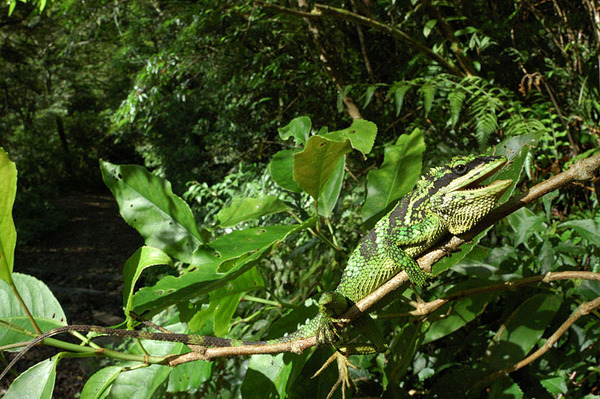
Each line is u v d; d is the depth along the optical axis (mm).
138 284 10828
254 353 1689
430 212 1812
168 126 11438
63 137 26094
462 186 1723
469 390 2332
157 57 6750
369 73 5633
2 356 1825
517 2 3824
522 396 2283
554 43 3945
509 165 1973
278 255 3770
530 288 2582
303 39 5973
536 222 2424
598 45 3193
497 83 4152
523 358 2510
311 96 6504
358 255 2043
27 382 1642
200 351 1646
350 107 5004
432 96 3477
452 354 2852
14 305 1944
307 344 1806
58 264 13539
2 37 19953
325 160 1886
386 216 1993
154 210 2297
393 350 2545
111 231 17641
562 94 3754
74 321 9289
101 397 2023
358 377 2877
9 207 1562
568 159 3189
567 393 2469
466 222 1744
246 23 6438
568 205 3289
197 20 6031
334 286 2631
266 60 6926
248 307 3277
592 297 2346
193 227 2307
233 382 2764
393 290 1851
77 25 7820
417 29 4965
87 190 25391
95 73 23297
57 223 17250
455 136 3588
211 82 7836
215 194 6281
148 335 1593
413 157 2369
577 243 2719
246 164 8594
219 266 1780
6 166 1528
